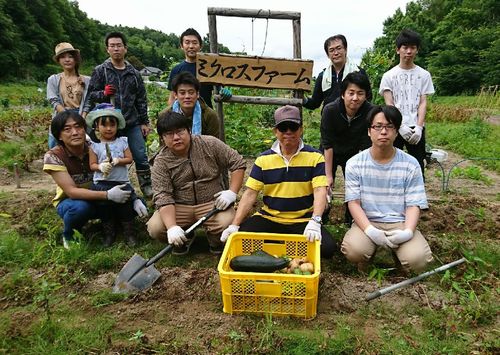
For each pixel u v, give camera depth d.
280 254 3.56
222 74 4.83
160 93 17.53
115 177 4.41
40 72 58.22
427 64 46.56
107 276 3.65
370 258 3.63
